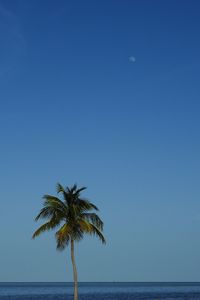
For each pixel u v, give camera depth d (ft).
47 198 149.18
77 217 149.48
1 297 582.76
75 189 150.51
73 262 147.74
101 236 150.20
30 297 585.63
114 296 592.19
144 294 651.66
